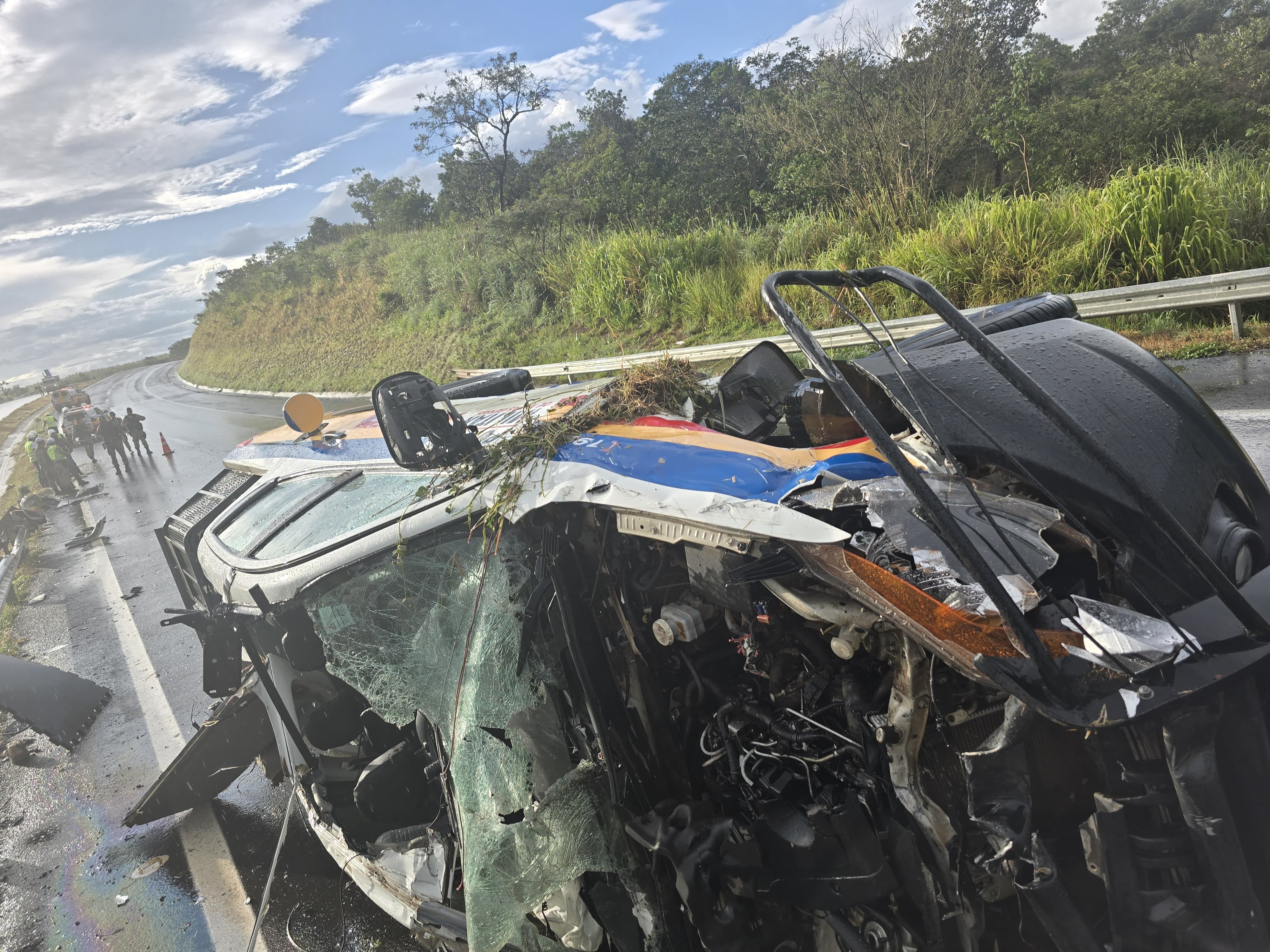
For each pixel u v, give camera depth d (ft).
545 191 93.61
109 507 50.31
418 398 8.73
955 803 6.08
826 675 6.67
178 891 12.86
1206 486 7.30
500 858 6.74
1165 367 8.54
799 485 7.04
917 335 10.73
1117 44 130.31
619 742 7.06
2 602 31.83
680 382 10.32
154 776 16.39
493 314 77.56
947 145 47.78
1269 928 5.24
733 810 7.00
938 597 5.82
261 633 10.91
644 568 7.62
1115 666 5.34
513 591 7.48
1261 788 5.32
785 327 6.29
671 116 81.46
